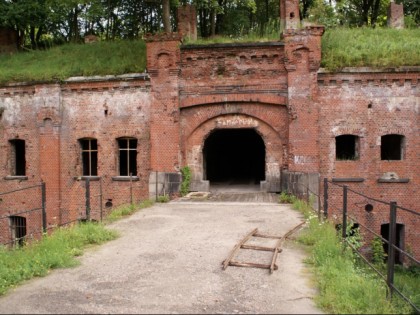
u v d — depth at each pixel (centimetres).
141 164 1712
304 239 941
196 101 1658
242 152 2852
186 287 670
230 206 1420
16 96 1834
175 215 1275
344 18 2923
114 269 767
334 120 1598
